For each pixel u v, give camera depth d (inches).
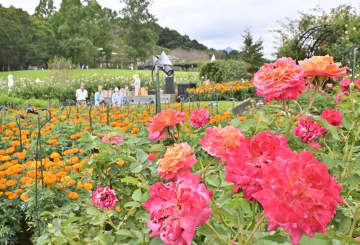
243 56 979.3
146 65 219.0
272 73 51.6
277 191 27.6
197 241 47.7
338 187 28.9
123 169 78.7
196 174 33.9
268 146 34.5
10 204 120.0
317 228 27.1
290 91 50.9
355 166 55.2
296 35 542.6
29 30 2551.7
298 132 68.8
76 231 65.7
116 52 3149.6
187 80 1103.0
